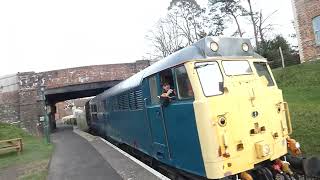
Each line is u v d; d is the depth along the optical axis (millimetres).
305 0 24344
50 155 18547
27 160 17500
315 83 18266
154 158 10852
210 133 7340
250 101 7945
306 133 11359
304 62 23188
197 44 8211
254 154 7715
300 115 13172
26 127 30953
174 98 8586
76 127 47719
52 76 31500
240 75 8141
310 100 15555
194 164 7906
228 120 7539
